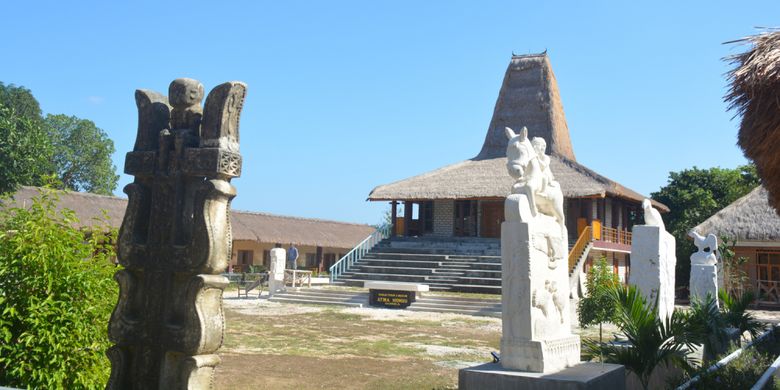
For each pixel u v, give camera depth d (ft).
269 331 52.06
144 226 17.47
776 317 81.30
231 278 113.19
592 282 44.75
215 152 15.88
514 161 25.91
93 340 21.74
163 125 17.89
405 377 33.45
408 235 114.32
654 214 36.83
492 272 86.48
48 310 20.35
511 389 22.65
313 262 158.20
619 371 24.36
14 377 19.94
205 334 15.69
